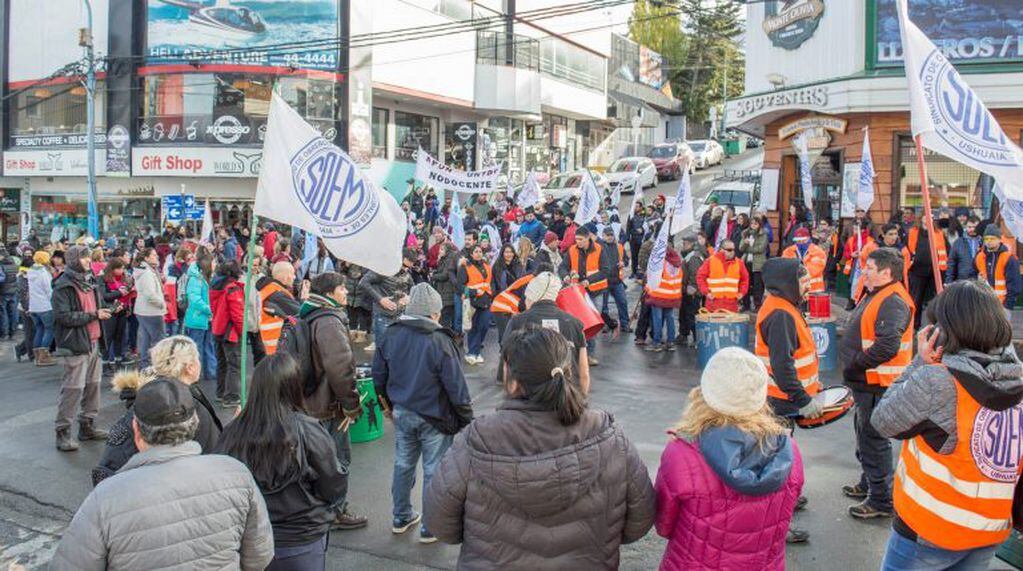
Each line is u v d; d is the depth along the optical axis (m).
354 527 6.48
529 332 3.35
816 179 20.67
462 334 14.07
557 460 3.12
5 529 6.68
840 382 11.13
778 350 5.81
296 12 30.84
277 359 4.18
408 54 34.28
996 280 12.58
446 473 3.28
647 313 14.00
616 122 53.25
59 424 8.59
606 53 50.69
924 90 5.50
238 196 31.45
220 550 3.23
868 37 18.53
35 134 34.47
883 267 6.07
